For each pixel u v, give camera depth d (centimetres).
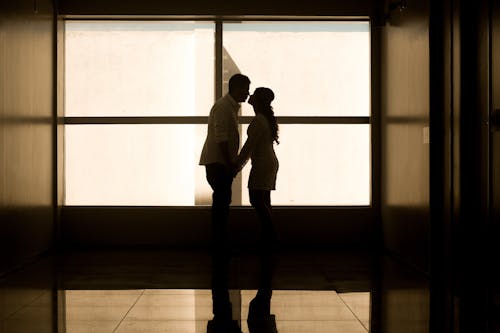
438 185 488
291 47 712
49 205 651
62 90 698
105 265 562
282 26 712
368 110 713
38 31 614
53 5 672
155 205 709
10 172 524
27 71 575
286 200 711
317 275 509
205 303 402
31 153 587
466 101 438
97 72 713
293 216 690
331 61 712
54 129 671
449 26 459
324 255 633
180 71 713
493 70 393
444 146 475
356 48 712
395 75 621
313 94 713
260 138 598
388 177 654
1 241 499
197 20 709
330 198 711
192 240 691
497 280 393
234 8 692
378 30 693
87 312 379
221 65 707
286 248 688
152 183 711
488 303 401
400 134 599
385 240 667
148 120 708
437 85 488
